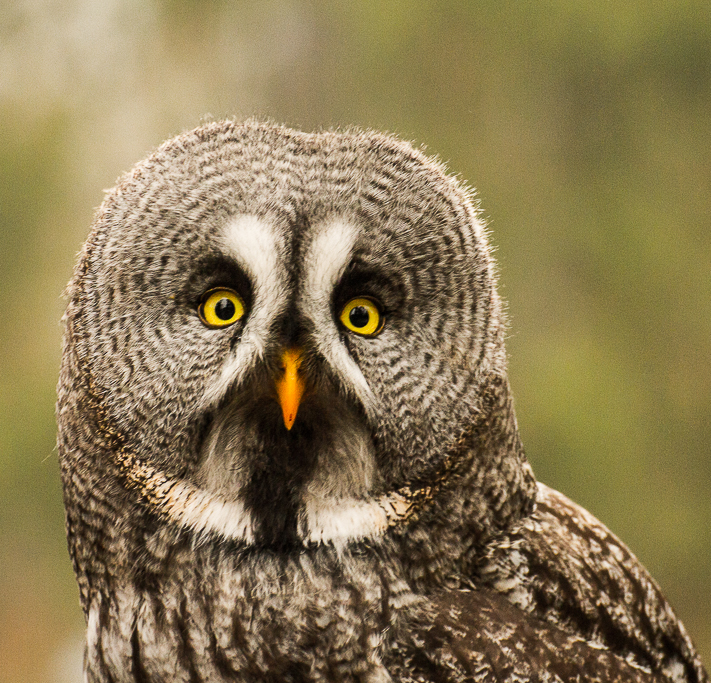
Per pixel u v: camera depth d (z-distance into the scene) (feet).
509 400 18.01
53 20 27.07
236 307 17.90
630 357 24.47
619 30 24.71
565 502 18.12
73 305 17.95
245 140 17.94
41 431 25.53
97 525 17.94
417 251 17.93
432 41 25.04
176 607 17.89
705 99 25.00
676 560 24.68
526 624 17.92
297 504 17.90
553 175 24.94
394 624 17.88
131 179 17.97
